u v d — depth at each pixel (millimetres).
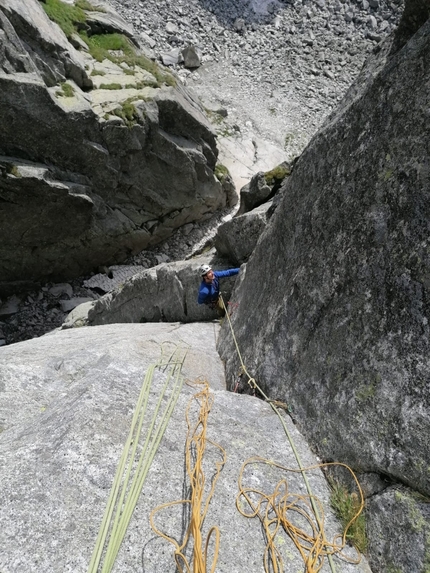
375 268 2773
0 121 11422
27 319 14750
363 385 2643
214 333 6016
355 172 3186
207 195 16266
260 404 3383
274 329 3709
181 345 5137
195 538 2184
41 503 2270
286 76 22797
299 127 20594
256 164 18562
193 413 3141
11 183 11992
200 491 2457
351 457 2615
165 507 2400
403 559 2162
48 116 11773
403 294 2527
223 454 2814
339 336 2949
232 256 7090
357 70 23266
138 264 16453
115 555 2105
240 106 20875
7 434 2990
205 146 15477
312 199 3729
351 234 3059
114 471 2496
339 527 2500
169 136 14508
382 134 3006
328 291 3150
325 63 23531
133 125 13141
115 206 14680
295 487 2686
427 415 2221
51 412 3094
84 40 15008
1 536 2121
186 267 7246
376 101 3168
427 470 2172
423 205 2525
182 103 14859
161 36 22859
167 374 3713
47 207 13039
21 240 13688
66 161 12945
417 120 2719
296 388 3234
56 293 15438
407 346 2434
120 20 16844
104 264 16172
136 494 2377
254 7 25891
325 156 3711
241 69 22734
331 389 2891
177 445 2812
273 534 2389
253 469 2754
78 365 4074
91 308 10250
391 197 2768
